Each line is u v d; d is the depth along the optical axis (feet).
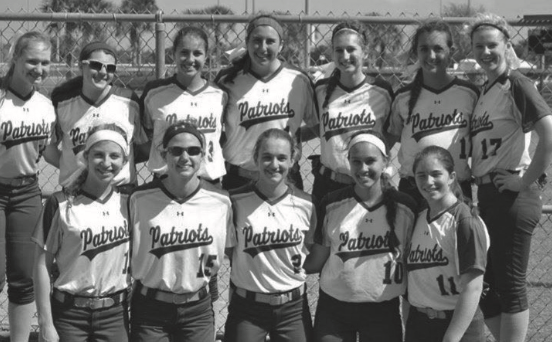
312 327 16.48
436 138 17.30
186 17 19.48
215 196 15.81
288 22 19.33
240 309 16.08
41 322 15.29
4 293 23.80
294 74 18.42
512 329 16.96
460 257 15.24
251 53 17.84
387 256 15.99
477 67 19.45
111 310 15.55
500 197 16.69
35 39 17.35
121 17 19.53
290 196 16.20
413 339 15.90
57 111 18.01
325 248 16.52
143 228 15.60
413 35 17.79
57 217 15.26
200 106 17.81
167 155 15.44
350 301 16.01
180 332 15.84
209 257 15.70
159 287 15.55
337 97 18.12
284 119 18.19
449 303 15.55
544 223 33.47
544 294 23.90
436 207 15.67
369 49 18.98
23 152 17.72
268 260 15.92
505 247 16.78
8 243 17.95
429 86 17.53
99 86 17.37
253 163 18.19
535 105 16.21
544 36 20.99
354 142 15.94
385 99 18.11
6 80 17.63
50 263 15.51
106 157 15.16
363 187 15.99
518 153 16.62
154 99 17.90
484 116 16.84
